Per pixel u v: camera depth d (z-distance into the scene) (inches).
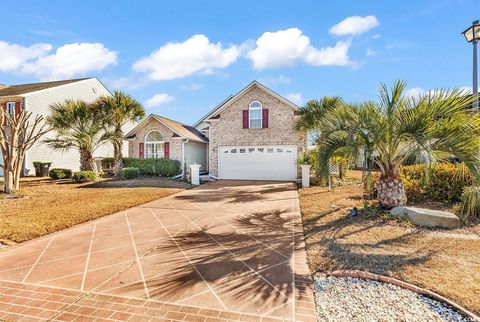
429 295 130.3
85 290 142.2
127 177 676.7
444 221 237.8
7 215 301.1
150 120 773.9
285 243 214.2
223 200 411.2
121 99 706.2
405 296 131.4
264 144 695.7
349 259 173.9
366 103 271.9
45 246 209.2
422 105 246.8
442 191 322.0
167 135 762.8
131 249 202.8
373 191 362.6
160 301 131.6
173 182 605.0
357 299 130.8
